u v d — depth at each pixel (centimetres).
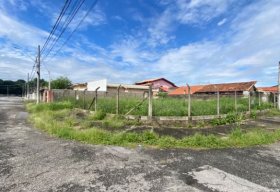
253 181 401
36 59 2375
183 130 911
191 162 507
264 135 777
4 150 592
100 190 357
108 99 1666
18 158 521
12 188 361
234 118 1161
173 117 1011
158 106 1238
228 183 391
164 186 376
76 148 618
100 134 741
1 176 410
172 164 492
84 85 4059
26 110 2028
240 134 777
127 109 1191
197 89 3875
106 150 601
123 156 548
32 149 604
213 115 1097
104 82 3338
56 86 5050
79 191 353
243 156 561
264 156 564
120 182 390
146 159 527
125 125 981
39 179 398
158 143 674
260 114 1569
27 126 1032
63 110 1559
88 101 1792
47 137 770
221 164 495
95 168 459
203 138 700
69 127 884
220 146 662
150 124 997
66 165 475
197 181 398
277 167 479
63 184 379
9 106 2609
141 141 702
